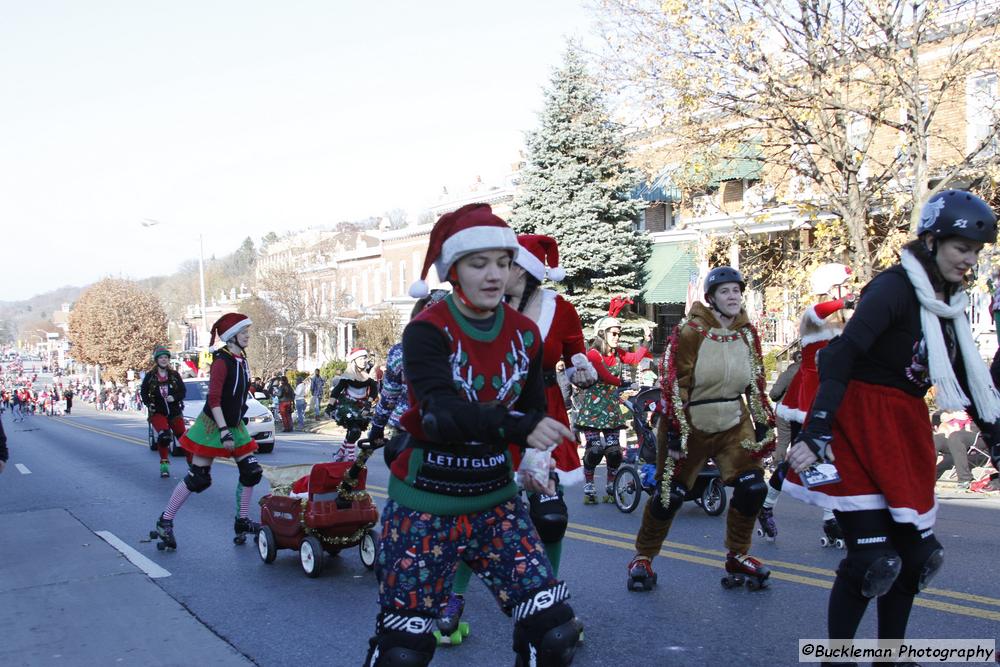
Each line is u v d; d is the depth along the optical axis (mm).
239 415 8125
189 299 131250
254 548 8117
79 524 9570
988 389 3672
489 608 5977
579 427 10250
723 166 18594
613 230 27875
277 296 44906
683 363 5699
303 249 56312
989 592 5777
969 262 3547
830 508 3730
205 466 8039
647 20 15680
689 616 5496
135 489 12641
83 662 5043
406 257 47812
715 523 8812
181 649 5238
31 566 7465
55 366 186125
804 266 16719
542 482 3357
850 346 3564
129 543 8422
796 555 7145
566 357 5215
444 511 3025
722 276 5641
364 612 5938
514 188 37531
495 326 3123
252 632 5535
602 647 4984
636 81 16078
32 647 5324
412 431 3055
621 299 10188
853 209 15469
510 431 2730
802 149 16062
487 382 3059
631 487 9625
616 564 7008
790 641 4957
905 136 15281
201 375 39656
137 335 80562
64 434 29547
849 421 3672
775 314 17953
